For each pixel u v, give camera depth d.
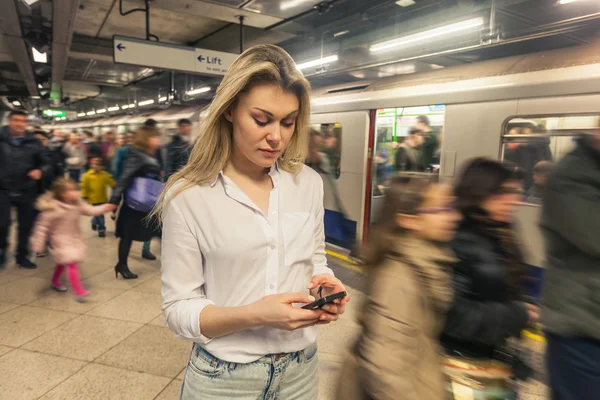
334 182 6.48
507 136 4.30
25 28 8.41
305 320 0.93
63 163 7.96
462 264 1.61
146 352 3.08
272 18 7.56
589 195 1.51
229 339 1.05
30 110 35.72
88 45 11.83
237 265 1.02
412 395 1.30
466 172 1.81
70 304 3.94
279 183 1.12
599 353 1.52
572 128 3.80
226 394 1.07
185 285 1.02
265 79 0.95
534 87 4.05
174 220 1.02
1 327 3.44
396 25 7.65
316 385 1.26
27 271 4.85
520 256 1.84
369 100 5.84
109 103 27.73
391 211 1.42
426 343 1.37
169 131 11.79
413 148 5.32
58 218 3.94
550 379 1.68
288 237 1.09
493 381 1.55
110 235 6.77
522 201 4.11
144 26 10.59
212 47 11.48
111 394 2.58
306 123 1.14
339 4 7.30
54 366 2.88
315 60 7.84
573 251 1.58
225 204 1.03
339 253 6.13
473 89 4.57
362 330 1.44
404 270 1.35
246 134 0.98
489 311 1.57
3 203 4.71
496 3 5.80
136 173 4.40
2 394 2.55
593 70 3.67
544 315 1.67
